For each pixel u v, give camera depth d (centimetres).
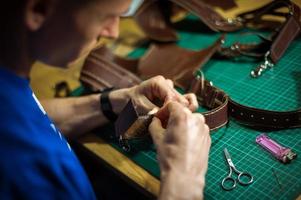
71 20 49
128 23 135
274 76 99
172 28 123
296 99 91
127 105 80
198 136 64
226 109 86
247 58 107
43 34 50
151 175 79
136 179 79
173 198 59
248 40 113
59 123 94
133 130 82
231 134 85
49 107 96
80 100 95
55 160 54
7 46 50
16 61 52
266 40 104
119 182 101
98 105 92
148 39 125
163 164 63
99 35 54
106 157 86
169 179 60
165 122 73
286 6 113
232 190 73
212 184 75
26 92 55
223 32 118
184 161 61
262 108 90
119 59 112
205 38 120
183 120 65
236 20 119
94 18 50
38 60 55
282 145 79
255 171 75
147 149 85
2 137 49
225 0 128
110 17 52
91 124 93
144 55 113
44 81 117
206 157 65
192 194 59
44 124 57
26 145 50
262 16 119
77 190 59
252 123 86
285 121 82
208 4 129
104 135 92
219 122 86
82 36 52
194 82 97
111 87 100
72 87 111
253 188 72
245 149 81
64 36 51
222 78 103
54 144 56
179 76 101
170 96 83
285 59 104
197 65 103
